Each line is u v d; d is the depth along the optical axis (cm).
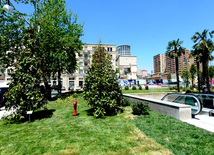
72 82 3962
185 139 348
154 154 284
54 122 548
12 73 566
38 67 638
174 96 784
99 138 373
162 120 523
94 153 294
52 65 1250
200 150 291
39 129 465
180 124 466
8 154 298
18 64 581
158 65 14950
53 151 307
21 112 571
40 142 357
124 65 6125
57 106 929
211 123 484
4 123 556
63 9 1470
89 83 638
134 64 6219
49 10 1317
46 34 1238
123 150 304
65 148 320
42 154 295
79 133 414
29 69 593
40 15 1284
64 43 1351
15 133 429
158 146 318
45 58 1181
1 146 337
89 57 4203
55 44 1298
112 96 664
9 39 1259
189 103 664
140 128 439
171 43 2300
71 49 1486
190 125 454
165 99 857
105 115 644
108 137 379
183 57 11925
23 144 346
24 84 573
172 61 12800
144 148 310
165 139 354
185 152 285
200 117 575
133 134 397
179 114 528
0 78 2903
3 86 1116
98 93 603
